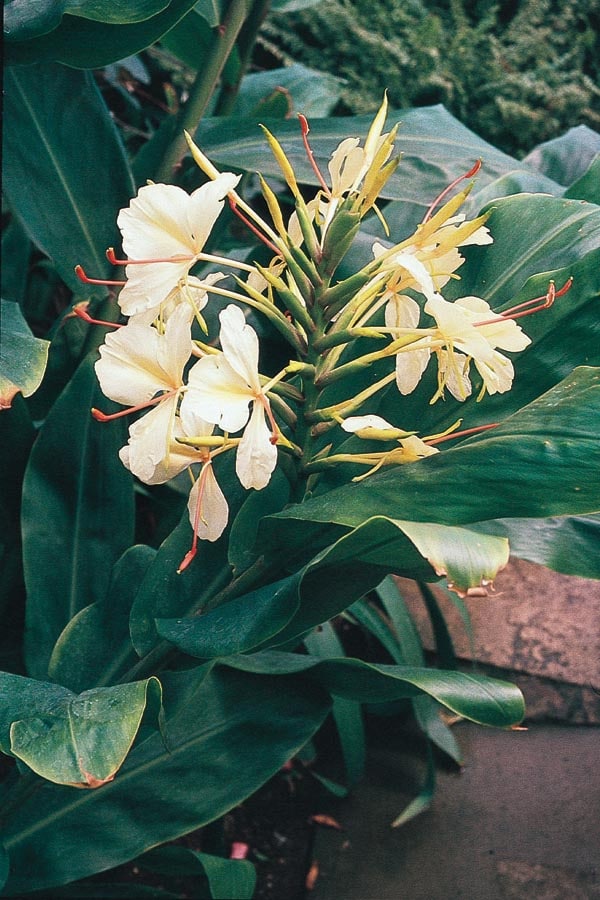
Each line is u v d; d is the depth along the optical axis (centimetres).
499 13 243
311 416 57
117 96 199
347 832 110
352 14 218
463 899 101
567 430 52
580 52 219
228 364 53
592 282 57
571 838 107
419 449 55
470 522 54
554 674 128
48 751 53
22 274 135
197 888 104
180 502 96
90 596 84
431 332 54
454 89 218
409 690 64
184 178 100
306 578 60
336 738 126
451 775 117
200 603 68
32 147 90
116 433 83
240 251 104
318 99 131
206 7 88
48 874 76
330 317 57
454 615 139
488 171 85
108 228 92
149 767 80
